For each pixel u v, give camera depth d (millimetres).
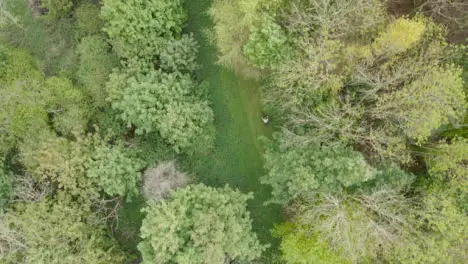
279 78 19266
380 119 19406
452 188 17812
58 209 19672
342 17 18172
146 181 20984
